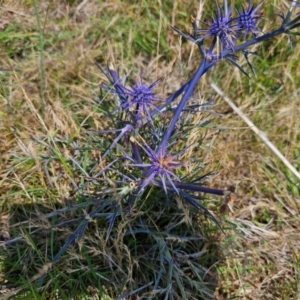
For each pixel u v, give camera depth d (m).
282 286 0.69
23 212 0.68
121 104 0.55
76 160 0.69
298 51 0.85
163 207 0.66
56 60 0.79
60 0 0.86
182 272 0.62
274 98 0.83
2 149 0.71
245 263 0.67
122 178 0.62
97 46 0.84
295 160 0.79
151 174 0.49
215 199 0.69
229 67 0.83
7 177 0.69
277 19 0.85
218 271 0.68
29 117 0.74
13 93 0.75
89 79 0.79
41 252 0.63
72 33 0.83
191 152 0.70
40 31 0.73
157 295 0.63
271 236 0.72
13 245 0.65
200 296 0.64
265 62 0.85
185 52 0.86
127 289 0.62
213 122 0.78
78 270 0.61
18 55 0.82
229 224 0.71
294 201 0.76
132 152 0.62
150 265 0.64
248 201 0.75
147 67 0.84
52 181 0.68
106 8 0.87
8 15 0.82
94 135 0.70
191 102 0.76
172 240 0.66
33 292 0.56
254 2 0.86
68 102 0.77
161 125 0.63
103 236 0.61
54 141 0.70
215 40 0.51
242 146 0.78
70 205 0.64
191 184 0.55
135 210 0.61
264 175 0.78
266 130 0.81
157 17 0.88
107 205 0.61
